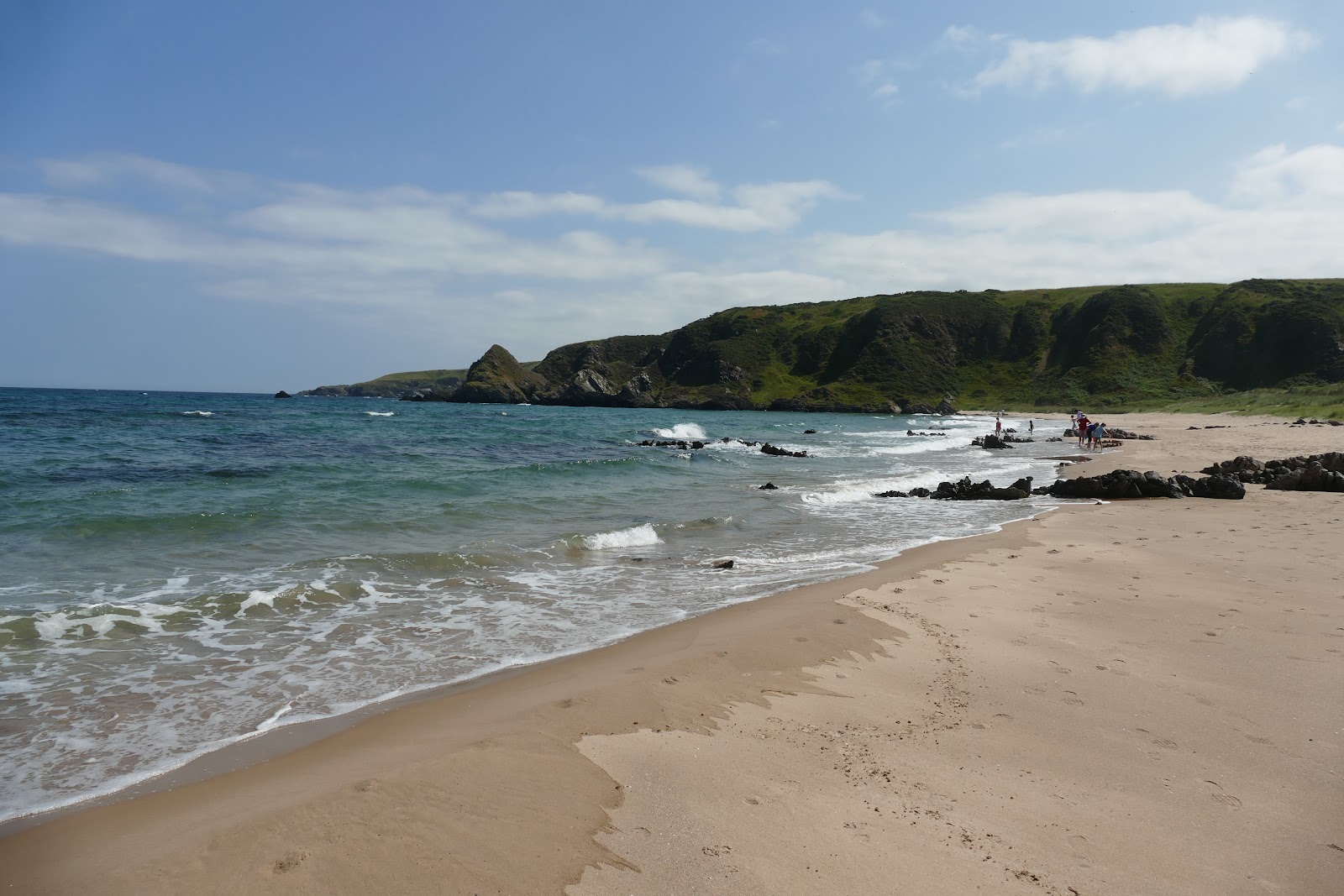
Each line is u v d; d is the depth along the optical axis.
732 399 118.38
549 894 3.53
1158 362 106.38
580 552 12.39
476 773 4.71
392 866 3.71
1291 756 5.12
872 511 17.70
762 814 4.32
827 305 161.75
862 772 4.86
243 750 5.16
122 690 6.22
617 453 33.19
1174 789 4.67
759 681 6.52
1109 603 9.08
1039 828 4.23
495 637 7.89
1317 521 14.83
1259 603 8.98
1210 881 3.77
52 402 67.94
